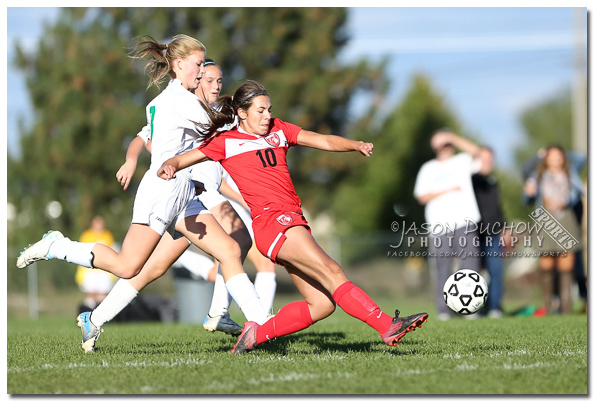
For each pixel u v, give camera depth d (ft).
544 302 145.59
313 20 340.80
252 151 64.49
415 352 68.18
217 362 62.08
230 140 64.64
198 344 78.02
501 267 139.33
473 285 73.41
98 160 321.11
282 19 336.90
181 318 136.46
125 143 325.83
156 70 68.80
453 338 80.02
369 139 360.89
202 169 77.36
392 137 420.77
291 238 62.08
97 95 322.96
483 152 138.62
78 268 206.90
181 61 68.08
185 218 68.90
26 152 336.29
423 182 137.39
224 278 68.69
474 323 102.53
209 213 69.97
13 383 54.29
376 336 84.58
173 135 66.18
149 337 86.28
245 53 327.47
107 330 101.30
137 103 327.47
